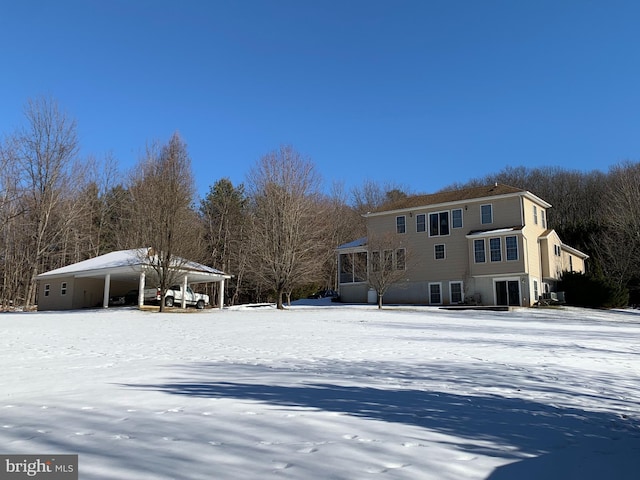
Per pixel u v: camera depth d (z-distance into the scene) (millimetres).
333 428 4277
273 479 3061
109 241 46250
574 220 54750
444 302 34031
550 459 3816
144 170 29047
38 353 10047
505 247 31875
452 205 34656
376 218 37562
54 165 36750
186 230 27891
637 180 43281
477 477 3332
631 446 4328
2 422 4293
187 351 10523
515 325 19828
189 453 3492
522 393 6477
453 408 5387
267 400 5316
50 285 32938
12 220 36875
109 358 9266
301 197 32688
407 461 3535
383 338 13789
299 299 44438
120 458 3367
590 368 9031
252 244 33844
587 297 33344
